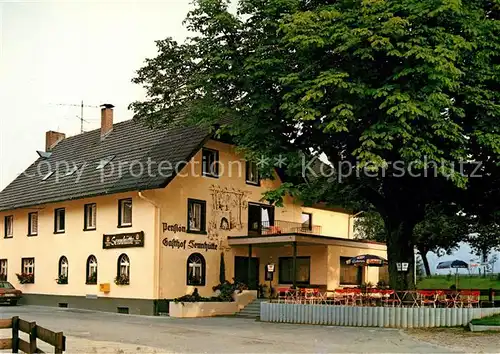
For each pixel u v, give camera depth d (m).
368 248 38.97
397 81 21.67
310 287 36.59
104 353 17.19
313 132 25.31
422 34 21.44
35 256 40.38
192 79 26.75
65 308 36.34
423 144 21.48
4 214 43.97
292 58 23.92
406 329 23.83
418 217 28.06
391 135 21.20
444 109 22.31
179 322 27.36
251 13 25.27
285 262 38.16
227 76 24.45
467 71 22.55
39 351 12.37
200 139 32.88
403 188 27.05
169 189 32.88
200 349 18.19
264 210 38.25
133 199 33.56
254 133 24.72
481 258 57.34
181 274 32.94
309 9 24.69
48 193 39.31
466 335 21.55
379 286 36.34
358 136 23.97
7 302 39.16
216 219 35.12
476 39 22.14
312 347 18.66
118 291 33.53
